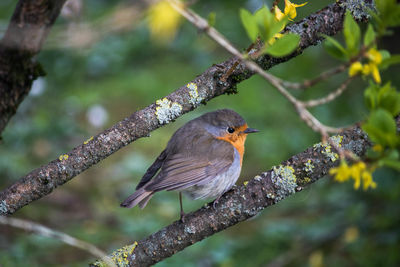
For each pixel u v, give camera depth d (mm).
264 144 15539
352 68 4211
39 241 11641
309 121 4312
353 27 4312
